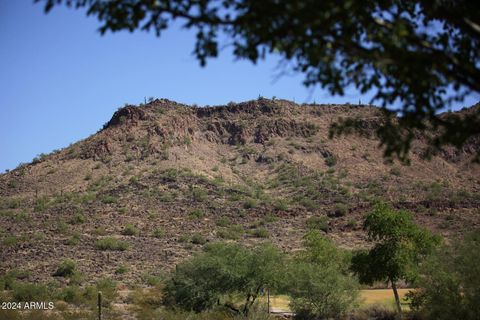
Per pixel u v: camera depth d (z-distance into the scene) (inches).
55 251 2792.8
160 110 6028.5
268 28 260.4
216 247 1461.6
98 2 271.6
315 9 247.0
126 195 4320.9
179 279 1326.3
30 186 4886.8
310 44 267.3
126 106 6003.9
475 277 823.1
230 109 6525.6
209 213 4020.7
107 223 3619.6
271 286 1261.1
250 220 3927.2
